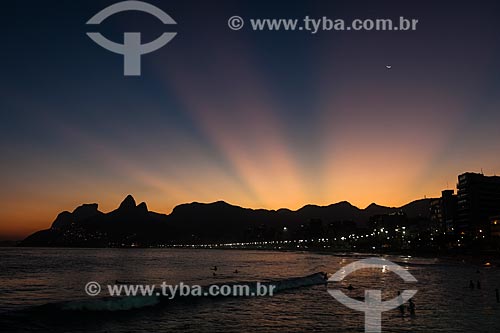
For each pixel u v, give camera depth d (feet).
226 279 306.35
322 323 131.13
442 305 165.27
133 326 126.72
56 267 443.32
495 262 476.13
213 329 123.13
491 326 125.70
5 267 439.22
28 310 139.23
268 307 162.20
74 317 136.67
